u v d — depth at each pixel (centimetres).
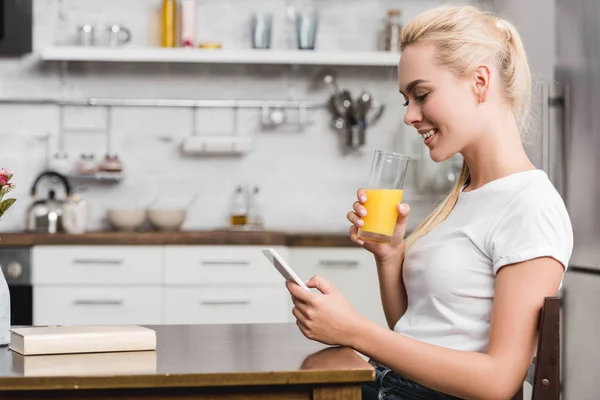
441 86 171
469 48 170
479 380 153
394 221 187
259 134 499
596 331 330
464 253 171
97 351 155
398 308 197
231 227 480
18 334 157
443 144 174
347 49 500
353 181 501
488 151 175
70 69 491
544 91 373
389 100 500
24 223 486
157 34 492
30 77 489
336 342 157
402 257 194
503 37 176
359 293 432
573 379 348
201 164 496
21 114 488
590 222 341
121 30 472
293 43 499
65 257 421
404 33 178
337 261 431
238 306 427
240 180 498
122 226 461
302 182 500
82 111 492
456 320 171
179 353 154
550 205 162
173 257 425
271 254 157
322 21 501
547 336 152
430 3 502
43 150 489
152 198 494
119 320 423
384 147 500
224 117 498
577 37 355
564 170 361
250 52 465
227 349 160
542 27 429
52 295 420
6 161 487
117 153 493
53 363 143
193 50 462
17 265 418
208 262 426
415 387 172
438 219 185
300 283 157
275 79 499
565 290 356
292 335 180
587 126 344
